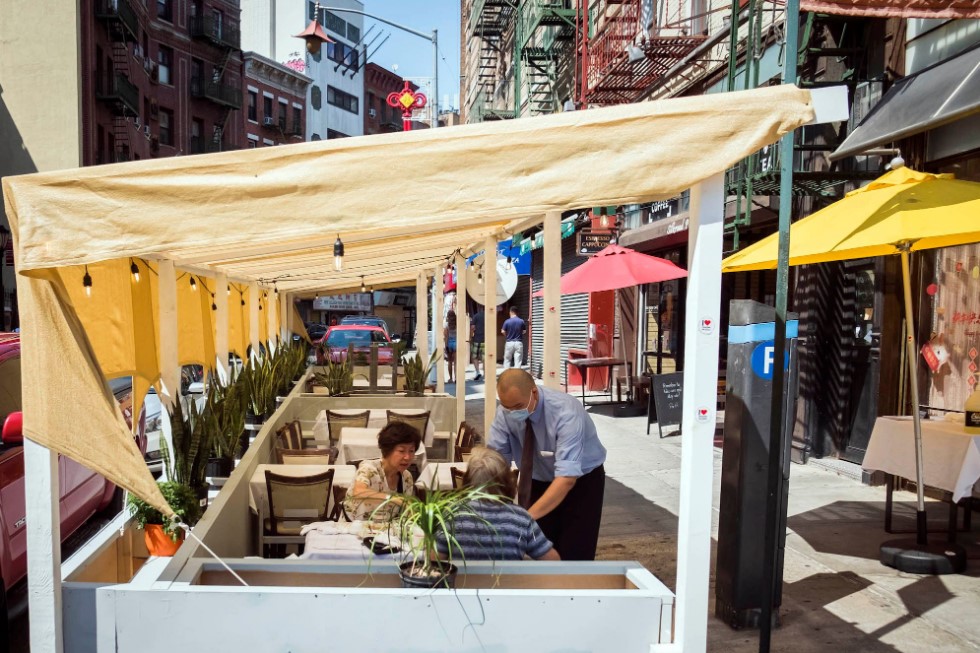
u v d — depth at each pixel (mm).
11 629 4906
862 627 4641
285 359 12703
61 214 2826
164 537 3572
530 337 24281
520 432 4676
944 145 7660
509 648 2891
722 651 4375
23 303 2887
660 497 8133
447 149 2844
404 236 5586
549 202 2857
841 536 6441
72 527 6355
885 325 8281
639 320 16969
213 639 2861
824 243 4914
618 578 3254
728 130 2854
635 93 15664
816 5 6781
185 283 8211
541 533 3525
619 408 14953
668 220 14242
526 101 26047
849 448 8992
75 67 32469
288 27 74062
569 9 19484
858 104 8734
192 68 49812
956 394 7637
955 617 4750
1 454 5035
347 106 81000
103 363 5043
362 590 2871
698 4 13492
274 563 3225
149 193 2836
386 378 14438
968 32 7297
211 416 6012
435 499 3098
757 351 4699
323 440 8867
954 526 5902
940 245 5984
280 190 2842
